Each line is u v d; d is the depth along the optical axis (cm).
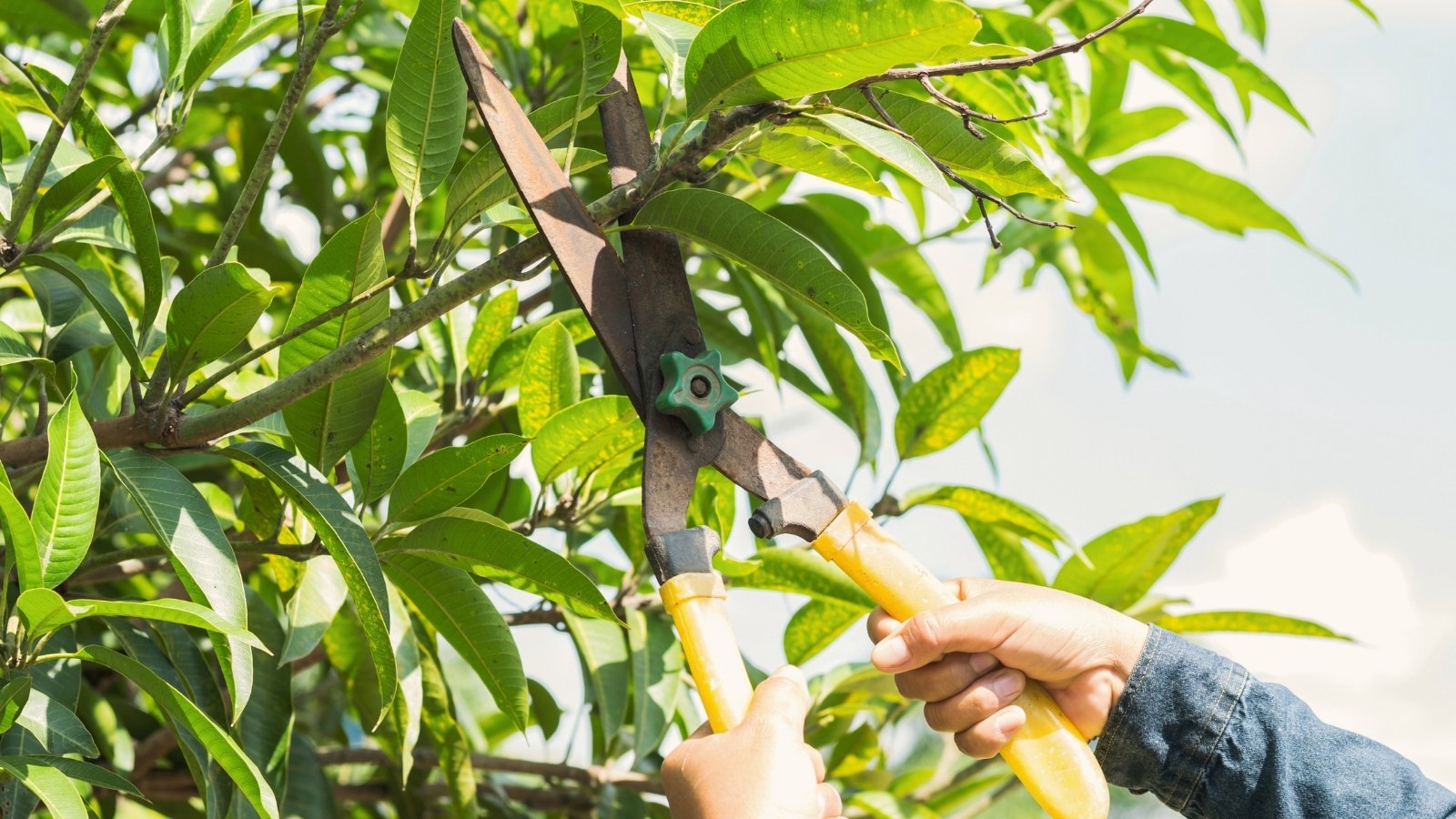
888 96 94
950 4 72
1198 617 171
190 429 97
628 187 90
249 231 203
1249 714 110
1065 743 104
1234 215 205
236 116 208
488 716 230
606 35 91
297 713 222
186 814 172
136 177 100
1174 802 113
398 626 130
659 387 92
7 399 191
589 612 115
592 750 197
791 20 77
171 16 114
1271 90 186
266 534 124
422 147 95
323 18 95
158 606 79
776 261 89
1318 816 108
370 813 217
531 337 151
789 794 79
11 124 136
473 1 180
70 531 86
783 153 95
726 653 88
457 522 111
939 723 108
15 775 84
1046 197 96
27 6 185
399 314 92
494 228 166
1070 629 109
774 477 99
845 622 166
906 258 206
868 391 173
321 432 108
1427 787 108
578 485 141
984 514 162
